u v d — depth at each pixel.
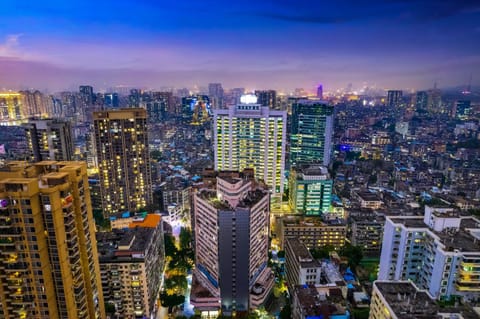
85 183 131.25
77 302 128.00
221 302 188.62
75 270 125.38
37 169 126.38
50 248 117.50
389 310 114.00
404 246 165.88
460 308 117.44
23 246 113.50
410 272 168.75
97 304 142.25
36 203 111.50
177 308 199.75
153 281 196.75
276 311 198.00
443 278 145.50
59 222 116.56
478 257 139.88
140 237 194.62
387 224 176.62
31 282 117.12
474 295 142.75
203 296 190.25
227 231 179.00
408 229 164.12
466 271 140.88
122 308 182.38
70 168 123.25
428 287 157.12
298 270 190.62
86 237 132.00
